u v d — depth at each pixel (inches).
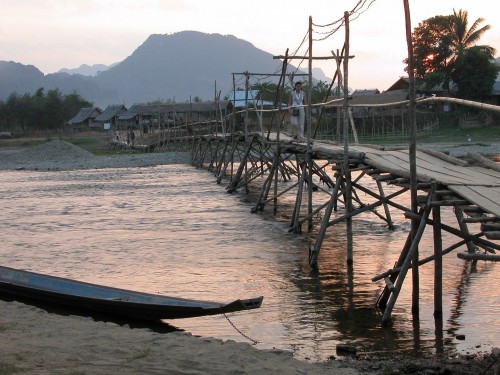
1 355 287.4
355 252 615.8
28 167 2007.9
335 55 713.6
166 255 628.1
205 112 2691.9
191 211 930.1
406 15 401.7
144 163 1946.4
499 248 385.7
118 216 904.9
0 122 4360.2
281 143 850.1
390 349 355.9
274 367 290.2
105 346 312.7
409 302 442.0
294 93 859.4
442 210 856.9
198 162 1803.6
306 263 576.4
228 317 421.1
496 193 379.9
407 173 440.8
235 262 588.1
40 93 4874.5
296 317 420.2
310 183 721.6
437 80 2308.1
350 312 428.5
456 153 1793.8
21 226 843.4
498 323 396.2
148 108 2967.5
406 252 428.1
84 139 3565.5
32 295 441.1
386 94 2379.4
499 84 2517.2
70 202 1087.0
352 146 661.3
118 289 429.7
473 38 2354.8
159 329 398.0
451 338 372.2
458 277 503.5
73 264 602.2
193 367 283.9
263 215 869.8
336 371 298.4
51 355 291.9
